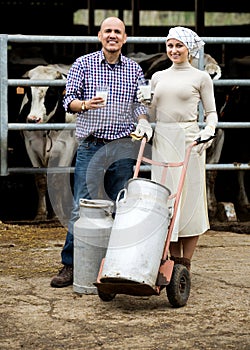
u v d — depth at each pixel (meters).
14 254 7.89
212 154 11.18
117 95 6.36
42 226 9.76
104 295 6.00
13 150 11.96
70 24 19.00
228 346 5.04
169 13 29.25
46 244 8.48
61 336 5.23
